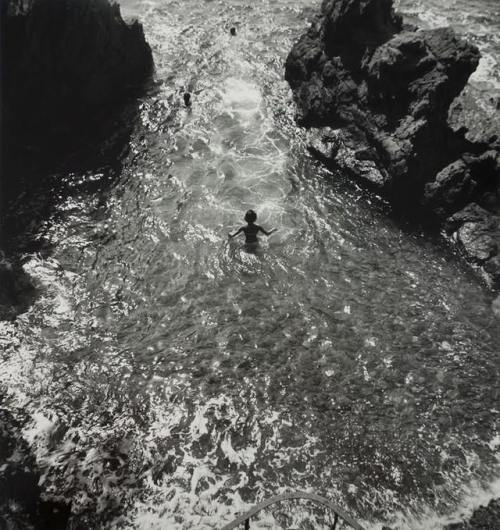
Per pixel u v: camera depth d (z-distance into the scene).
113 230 17.50
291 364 13.82
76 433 12.27
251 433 12.35
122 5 30.38
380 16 21.31
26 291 15.40
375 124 19.69
